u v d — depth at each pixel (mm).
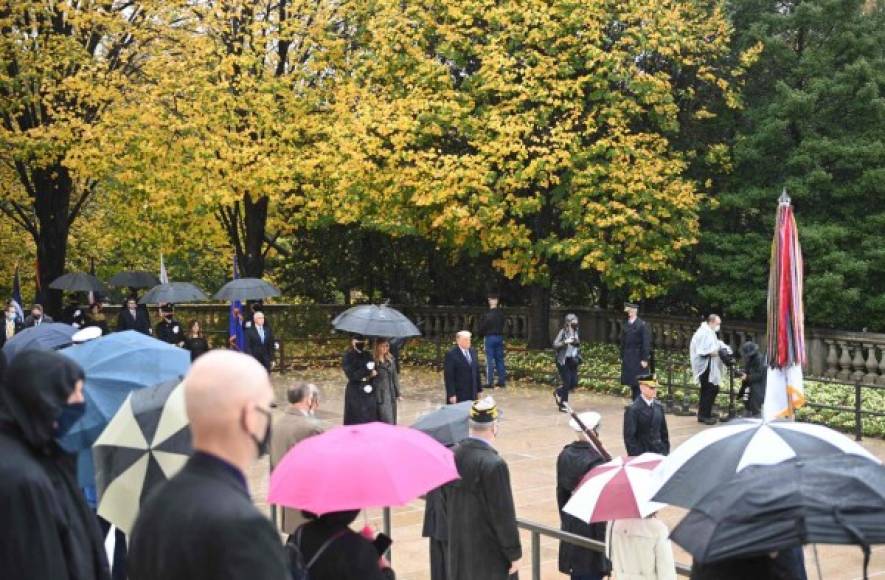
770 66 25891
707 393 18500
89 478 6605
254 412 2963
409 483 5215
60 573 3900
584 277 28656
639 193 24031
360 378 14977
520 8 24688
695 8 26094
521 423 18828
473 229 24969
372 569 4766
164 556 2824
